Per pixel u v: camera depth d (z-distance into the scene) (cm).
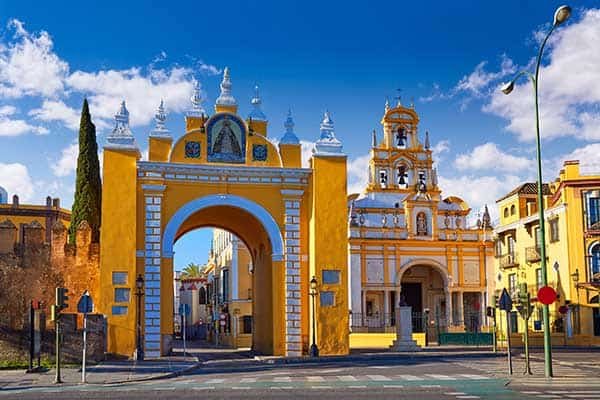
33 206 6806
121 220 3675
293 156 3959
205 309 9356
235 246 6800
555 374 2559
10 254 4184
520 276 6209
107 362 3391
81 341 3350
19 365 3111
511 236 6475
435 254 6719
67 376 2691
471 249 6788
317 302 3747
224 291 7125
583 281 5294
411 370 2798
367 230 6612
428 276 6875
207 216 4269
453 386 2145
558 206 5534
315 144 3888
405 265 6638
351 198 7138
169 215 3788
